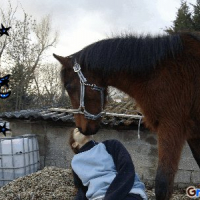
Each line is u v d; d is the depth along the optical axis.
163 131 2.33
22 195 3.86
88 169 2.14
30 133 5.55
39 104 17.94
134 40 2.51
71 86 2.48
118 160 2.08
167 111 2.32
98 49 2.48
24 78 16.61
